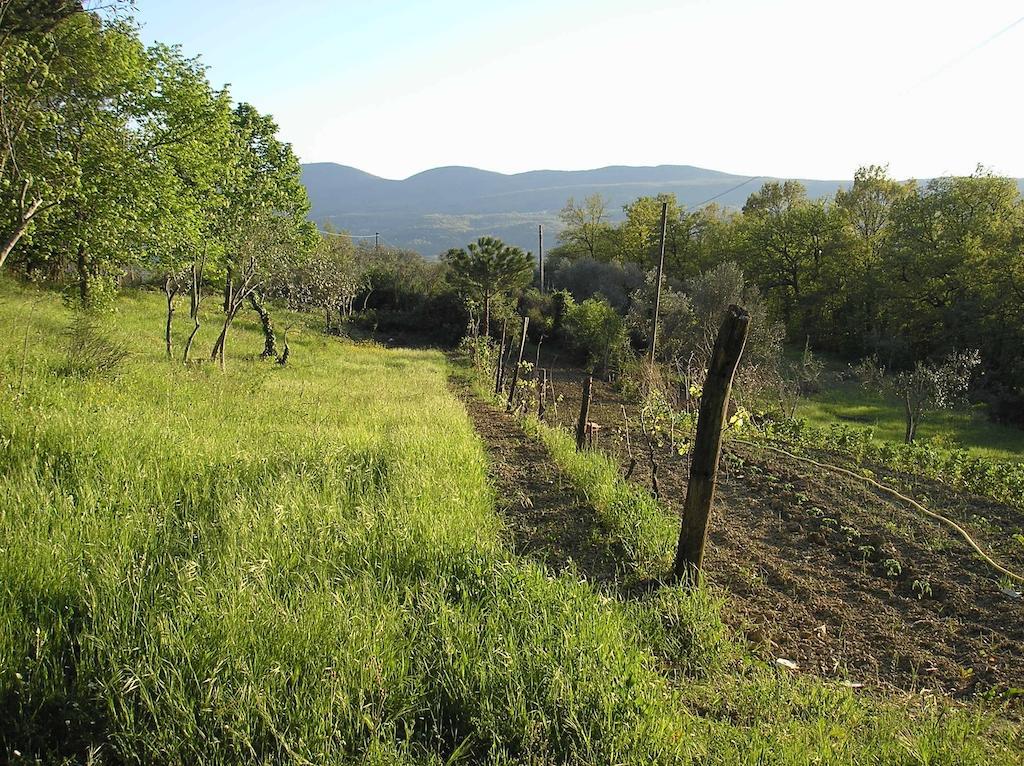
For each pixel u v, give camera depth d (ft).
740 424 29.37
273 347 73.82
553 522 21.59
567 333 125.08
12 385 26.84
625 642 12.94
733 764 9.77
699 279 123.03
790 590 18.06
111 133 46.52
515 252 105.81
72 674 10.05
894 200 169.78
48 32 35.09
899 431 80.48
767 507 26.32
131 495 16.14
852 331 155.63
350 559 14.57
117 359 36.94
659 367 70.95
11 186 31.55
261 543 14.12
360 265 163.12
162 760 8.70
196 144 55.47
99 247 50.93
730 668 13.35
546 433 37.40
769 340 94.32
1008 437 84.23
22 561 11.94
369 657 10.52
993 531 25.04
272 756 8.71
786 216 171.73
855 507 26.21
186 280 60.80
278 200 70.79
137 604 10.86
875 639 15.48
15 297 55.83
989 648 15.20
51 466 17.88
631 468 26.71
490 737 9.86
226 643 10.22
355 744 9.24
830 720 11.28
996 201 136.26
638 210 196.03
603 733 9.84
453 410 44.09
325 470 20.83
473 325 116.98
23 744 8.79
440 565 14.80
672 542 18.98
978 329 113.19
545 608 12.92
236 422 28.55
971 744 10.63
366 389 52.47
